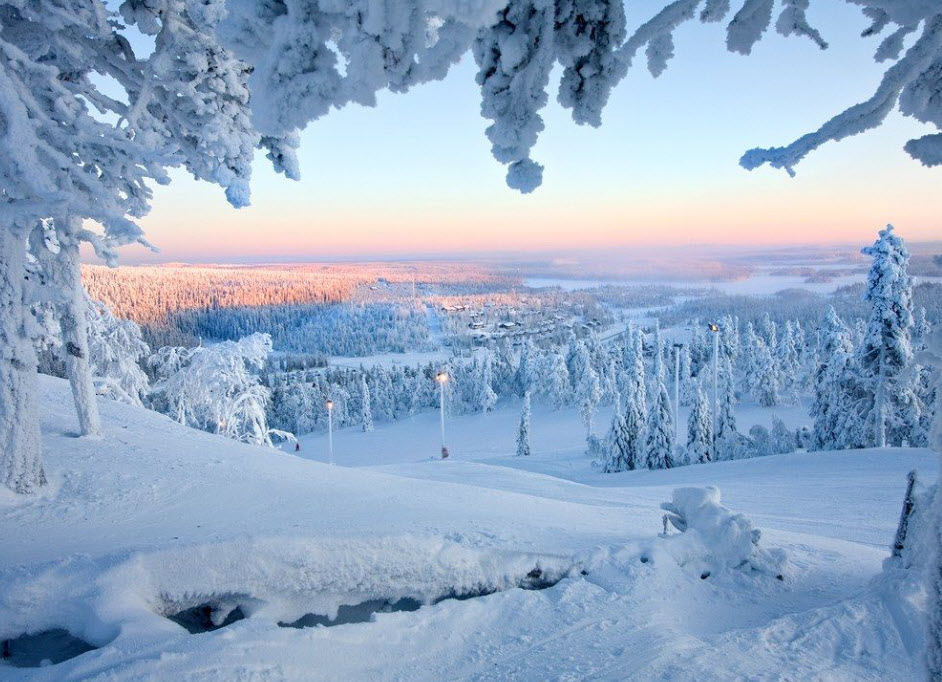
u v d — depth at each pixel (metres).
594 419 66.94
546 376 77.31
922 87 1.73
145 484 8.83
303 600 5.70
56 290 8.35
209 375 23.95
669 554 6.80
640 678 4.60
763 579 6.88
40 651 4.61
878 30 1.74
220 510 7.79
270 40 1.59
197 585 5.36
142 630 4.46
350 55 1.47
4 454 8.12
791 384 70.88
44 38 8.29
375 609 5.93
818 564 7.54
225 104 8.49
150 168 8.21
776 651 5.03
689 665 4.77
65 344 11.11
